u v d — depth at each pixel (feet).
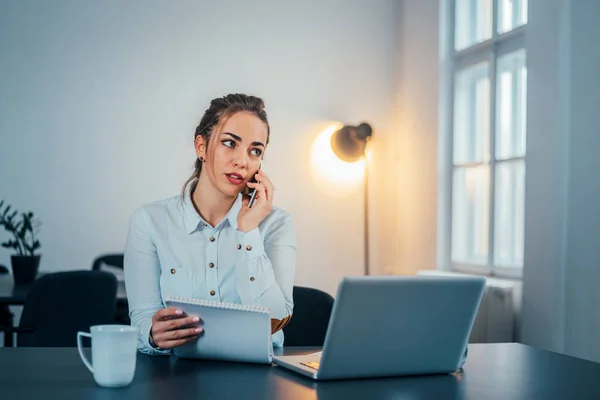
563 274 11.64
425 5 16.20
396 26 17.38
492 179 14.14
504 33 13.88
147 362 5.23
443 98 15.70
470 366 5.38
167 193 16.31
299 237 16.94
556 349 11.66
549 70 11.93
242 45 16.75
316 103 17.12
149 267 6.29
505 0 14.02
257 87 16.83
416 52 16.56
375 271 17.34
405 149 16.97
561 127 11.66
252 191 6.49
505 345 6.39
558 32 11.70
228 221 6.42
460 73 15.52
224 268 6.34
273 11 16.93
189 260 6.31
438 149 15.70
